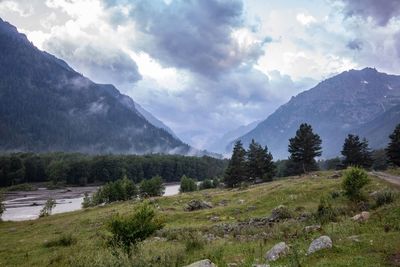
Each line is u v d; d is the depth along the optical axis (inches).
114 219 996.6
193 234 1148.5
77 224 2134.6
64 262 1004.6
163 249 836.6
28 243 1611.7
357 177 1660.9
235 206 2105.1
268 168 4537.4
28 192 7445.9
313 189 2169.0
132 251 745.0
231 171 4466.0
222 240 1057.5
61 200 5994.1
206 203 2343.8
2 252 1406.3
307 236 863.1
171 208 2354.8
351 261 575.5
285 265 609.6
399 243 639.1
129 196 4313.5
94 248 1108.5
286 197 2101.4
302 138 4156.0
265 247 843.4
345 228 848.9
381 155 5639.8
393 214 856.3
